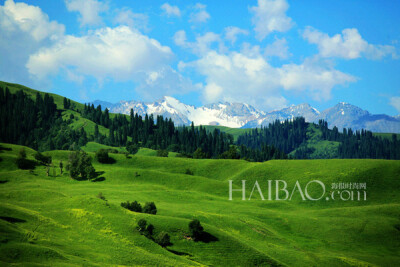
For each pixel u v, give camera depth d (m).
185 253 70.31
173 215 93.88
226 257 71.50
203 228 78.88
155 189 135.50
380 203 126.31
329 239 96.75
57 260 50.22
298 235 99.62
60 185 132.88
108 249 59.91
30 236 57.28
